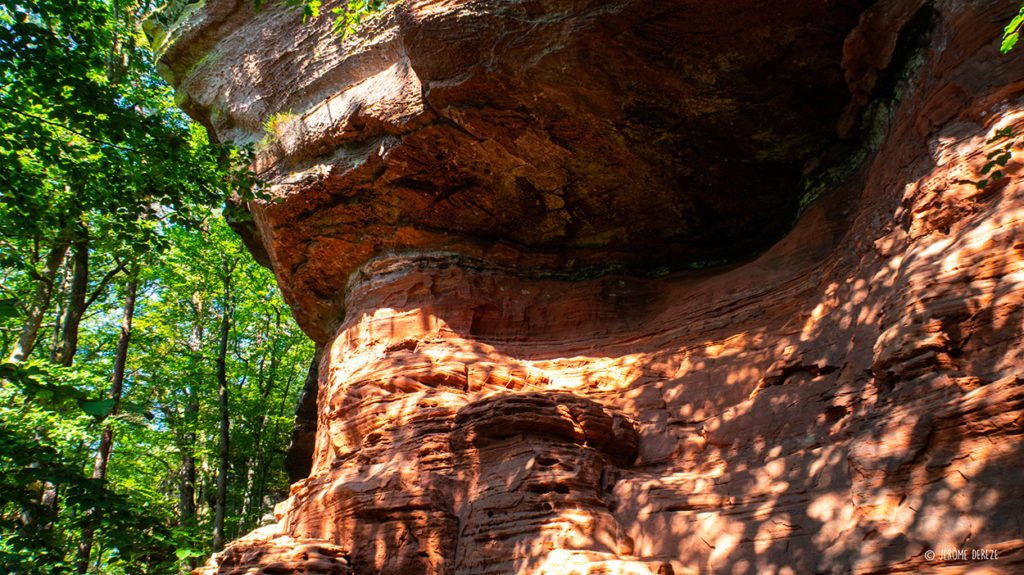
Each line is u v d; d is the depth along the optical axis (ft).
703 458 32.42
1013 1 26.05
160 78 58.29
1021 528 18.42
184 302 77.82
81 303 43.34
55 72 30.17
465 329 42.80
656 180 41.45
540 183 42.78
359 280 47.93
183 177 34.14
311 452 64.39
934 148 26.76
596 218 44.70
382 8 42.11
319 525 37.70
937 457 21.38
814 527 24.75
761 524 26.58
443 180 43.42
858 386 27.71
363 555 34.50
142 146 32.12
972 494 19.94
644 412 36.40
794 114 36.60
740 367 34.60
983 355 21.85
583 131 38.91
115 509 25.81
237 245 68.28
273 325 84.43
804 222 37.50
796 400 30.37
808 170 38.58
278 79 48.73
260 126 49.60
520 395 34.30
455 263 45.34
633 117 37.76
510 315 44.04
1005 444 19.88
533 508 30.55
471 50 36.27
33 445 23.48
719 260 44.21
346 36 45.16
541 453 32.19
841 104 35.88
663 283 43.96
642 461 34.30
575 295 44.16
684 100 36.45
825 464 26.61
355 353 43.78
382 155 42.22
